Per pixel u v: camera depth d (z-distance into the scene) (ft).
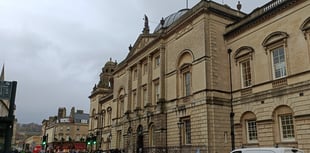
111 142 188.55
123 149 160.86
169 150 119.85
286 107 87.76
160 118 125.70
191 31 118.42
